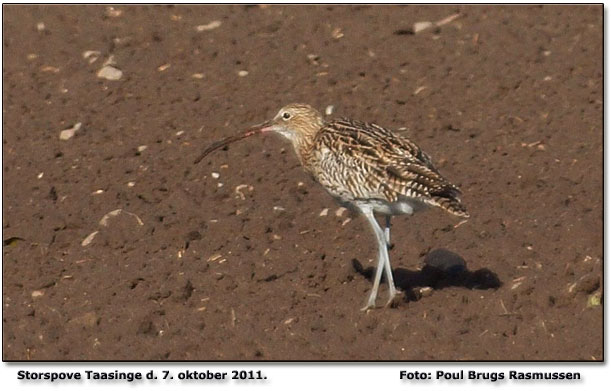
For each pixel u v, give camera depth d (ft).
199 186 55.88
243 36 72.43
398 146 44.09
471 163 57.72
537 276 46.75
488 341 42.27
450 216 52.47
